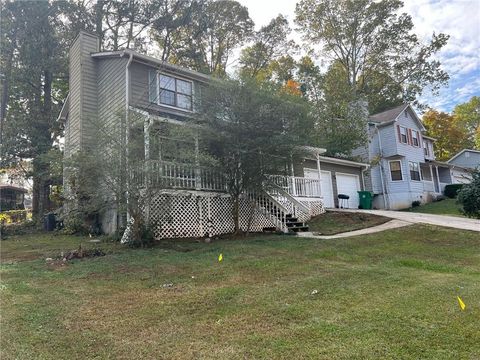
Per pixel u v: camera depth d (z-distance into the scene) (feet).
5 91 66.74
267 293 17.75
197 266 23.72
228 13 93.25
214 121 35.65
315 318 14.26
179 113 48.37
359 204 70.79
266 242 33.06
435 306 15.49
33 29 65.57
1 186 106.63
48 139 66.44
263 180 39.04
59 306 15.88
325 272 22.11
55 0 67.41
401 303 15.96
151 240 32.37
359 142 78.95
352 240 33.53
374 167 83.71
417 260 26.18
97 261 25.30
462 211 49.55
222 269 22.86
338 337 12.35
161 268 23.22
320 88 84.48
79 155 29.78
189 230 38.93
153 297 17.34
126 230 34.01
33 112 67.31
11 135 64.03
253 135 35.65
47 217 50.83
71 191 35.19
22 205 112.47
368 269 23.02
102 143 29.58
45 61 65.98
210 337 12.60
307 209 48.73
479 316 14.21
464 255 28.14
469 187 47.67
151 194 31.14
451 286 18.81
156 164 30.60
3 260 26.66
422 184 86.53
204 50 94.48
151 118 31.32
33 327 13.43
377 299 16.63
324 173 66.74
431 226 39.88
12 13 63.67
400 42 103.35
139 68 47.06
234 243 32.99
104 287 19.06
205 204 40.81
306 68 95.35
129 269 22.98
